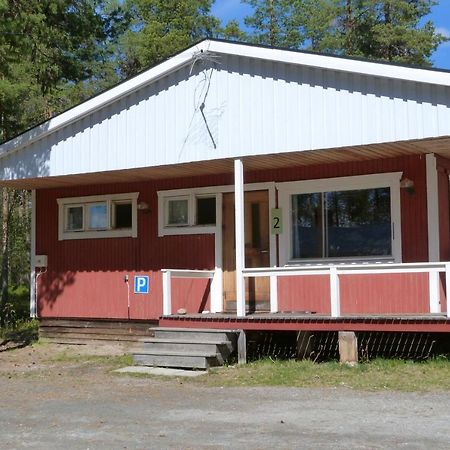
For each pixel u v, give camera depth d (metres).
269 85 12.77
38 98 29.03
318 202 14.09
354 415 8.28
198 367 12.12
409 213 13.12
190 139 13.48
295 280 13.98
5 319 22.64
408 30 38.03
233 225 15.02
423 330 11.20
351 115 11.98
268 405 9.06
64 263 16.83
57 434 7.75
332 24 42.16
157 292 15.70
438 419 7.94
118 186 16.27
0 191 30.58
